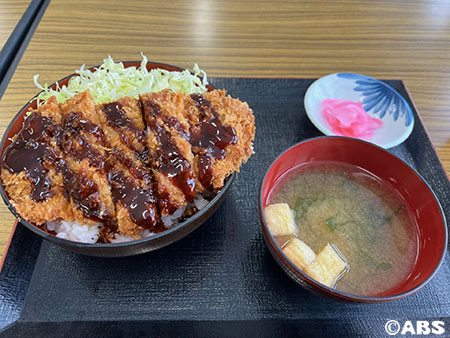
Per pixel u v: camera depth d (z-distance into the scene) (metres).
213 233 0.24
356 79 0.33
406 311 0.21
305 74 0.34
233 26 0.38
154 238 0.19
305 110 0.30
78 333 0.20
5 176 0.19
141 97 0.22
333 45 0.37
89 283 0.21
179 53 0.34
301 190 0.24
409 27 0.39
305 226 0.23
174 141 0.20
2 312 0.20
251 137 0.22
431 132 0.31
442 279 0.23
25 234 0.23
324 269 0.20
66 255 0.22
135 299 0.21
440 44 0.38
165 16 0.38
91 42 0.34
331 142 0.24
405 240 0.22
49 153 0.19
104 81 0.25
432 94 0.34
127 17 0.37
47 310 0.20
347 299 0.18
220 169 0.20
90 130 0.20
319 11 0.40
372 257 0.21
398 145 0.30
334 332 0.21
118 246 0.18
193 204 0.22
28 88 0.30
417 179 0.23
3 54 0.33
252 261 0.23
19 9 0.36
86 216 0.19
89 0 0.38
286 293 0.22
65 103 0.22
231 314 0.21
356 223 0.23
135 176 0.20
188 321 0.20
